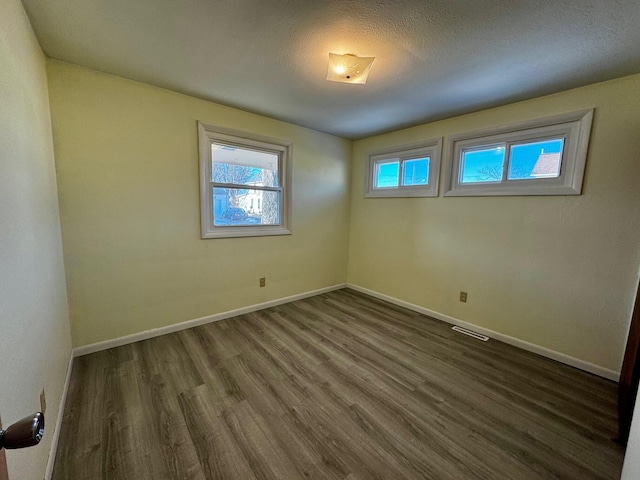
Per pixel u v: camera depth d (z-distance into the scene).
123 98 2.27
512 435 1.56
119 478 1.27
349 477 1.30
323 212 3.92
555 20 1.45
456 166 3.01
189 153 2.66
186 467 1.33
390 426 1.60
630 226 2.02
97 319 2.31
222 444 1.46
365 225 4.05
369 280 4.04
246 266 3.22
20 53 1.31
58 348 1.72
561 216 2.32
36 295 1.32
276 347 2.48
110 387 1.88
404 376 2.09
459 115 2.92
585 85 2.15
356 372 2.13
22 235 1.17
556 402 1.84
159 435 1.50
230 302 3.13
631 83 1.97
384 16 1.46
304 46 1.76
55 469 1.30
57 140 2.02
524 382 2.05
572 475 1.33
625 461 1.04
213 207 2.93
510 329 2.65
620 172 2.04
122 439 1.47
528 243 2.51
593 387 2.01
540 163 2.46
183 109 2.57
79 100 2.09
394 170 3.72
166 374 2.04
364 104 2.69
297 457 1.39
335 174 3.99
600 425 1.64
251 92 2.48
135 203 2.41
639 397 0.93
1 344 0.88
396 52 1.79
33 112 1.50
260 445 1.46
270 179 3.40
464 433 1.57
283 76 2.17
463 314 3.00
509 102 2.54
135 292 2.48
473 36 1.61
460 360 2.33
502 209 2.66
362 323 3.05
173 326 2.72
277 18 1.50
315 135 3.68
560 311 2.36
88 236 2.21
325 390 1.91
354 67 1.82
